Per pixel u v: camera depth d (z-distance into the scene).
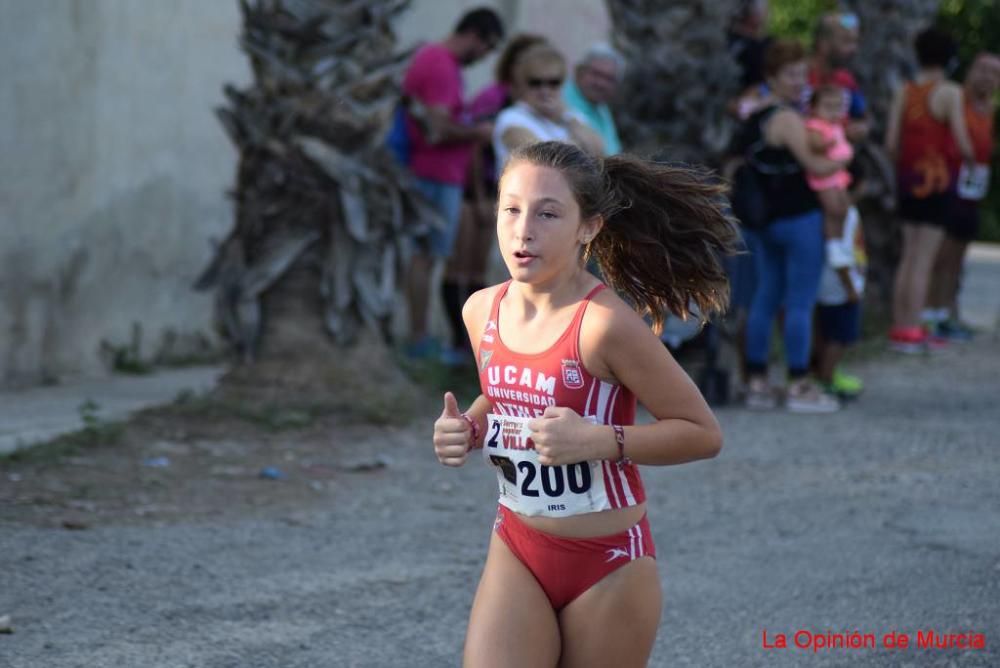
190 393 26.94
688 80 32.47
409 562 17.95
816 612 16.42
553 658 11.05
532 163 10.82
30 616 15.22
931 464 24.69
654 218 12.09
